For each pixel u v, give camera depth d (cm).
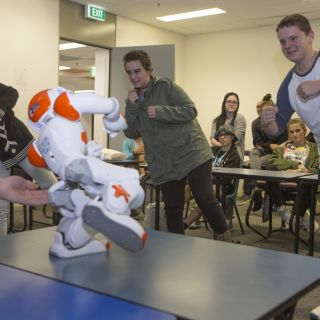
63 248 111
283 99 208
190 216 412
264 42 709
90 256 113
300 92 166
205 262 108
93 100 115
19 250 118
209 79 766
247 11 634
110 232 93
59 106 112
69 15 589
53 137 111
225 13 647
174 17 677
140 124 273
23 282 92
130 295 85
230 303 82
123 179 102
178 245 124
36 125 116
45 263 106
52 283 91
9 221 403
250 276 97
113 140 637
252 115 723
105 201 94
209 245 125
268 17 660
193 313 77
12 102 246
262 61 712
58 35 575
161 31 740
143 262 108
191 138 265
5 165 237
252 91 723
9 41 518
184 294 86
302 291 90
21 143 236
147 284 92
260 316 76
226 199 396
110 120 122
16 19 524
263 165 507
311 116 197
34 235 135
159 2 600
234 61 739
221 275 98
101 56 666
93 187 106
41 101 114
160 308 79
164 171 268
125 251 117
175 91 265
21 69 532
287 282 94
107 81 662
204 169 269
